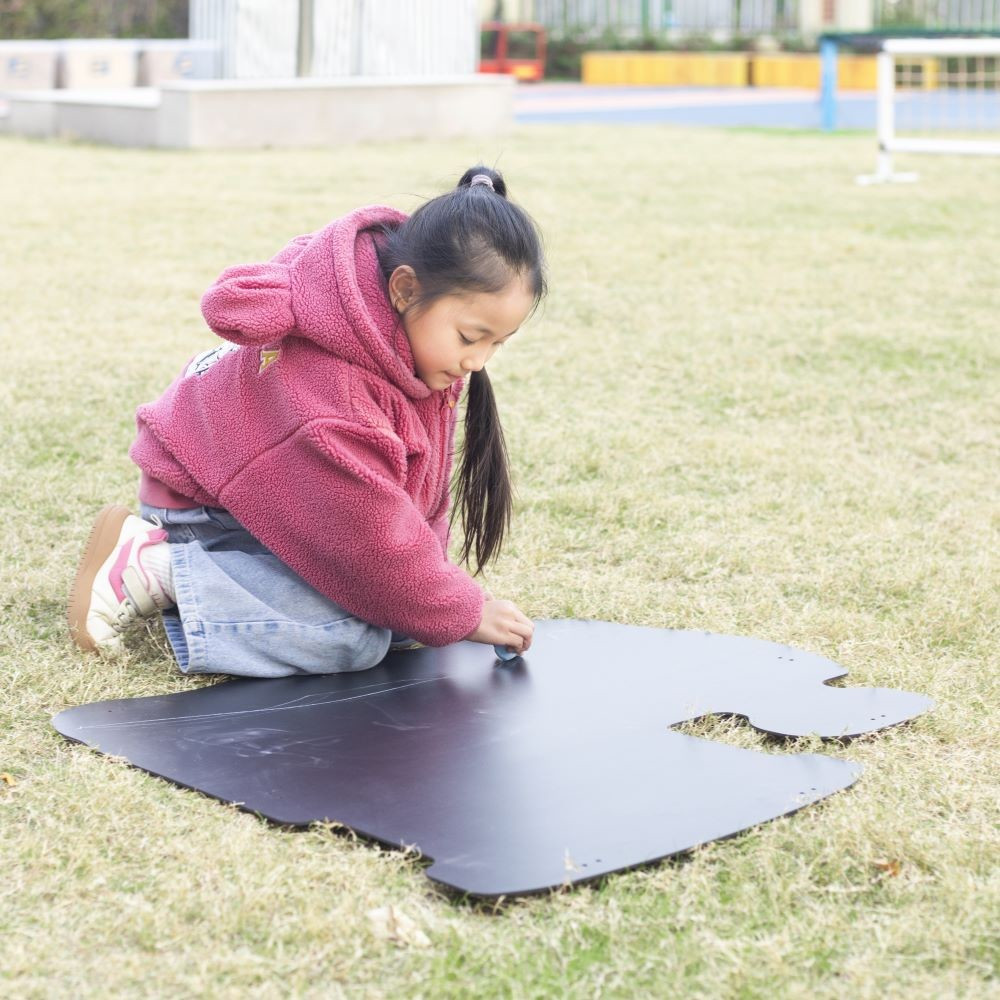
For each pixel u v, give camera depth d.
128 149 11.02
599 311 5.32
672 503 3.18
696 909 1.66
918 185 9.29
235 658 2.28
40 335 4.68
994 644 2.49
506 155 10.81
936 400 4.17
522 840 1.77
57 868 1.70
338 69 12.41
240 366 2.30
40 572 2.70
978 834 1.82
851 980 1.53
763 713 2.17
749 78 22.62
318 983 1.51
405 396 2.23
